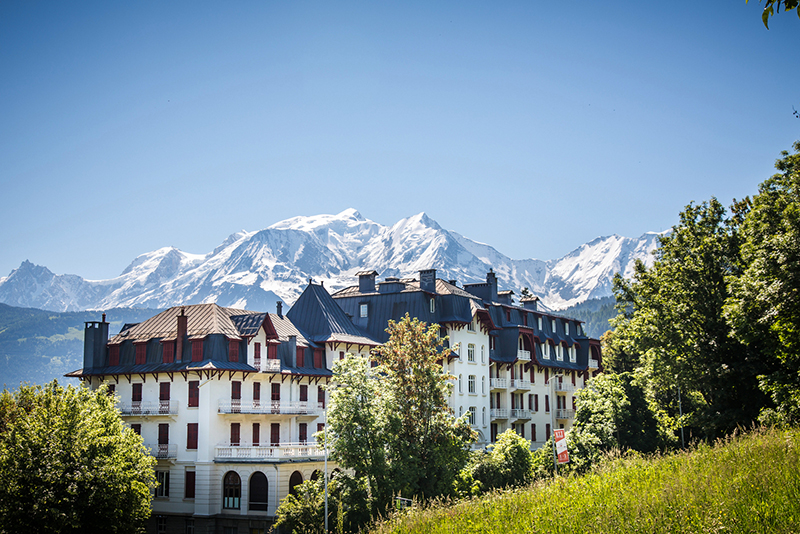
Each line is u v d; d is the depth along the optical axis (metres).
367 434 45.06
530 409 90.56
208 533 57.94
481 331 82.75
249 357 62.72
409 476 43.88
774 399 37.84
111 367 65.81
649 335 52.03
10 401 49.19
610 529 14.18
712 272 49.03
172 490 60.69
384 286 81.81
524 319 94.19
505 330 87.88
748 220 42.75
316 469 61.50
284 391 65.88
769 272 36.25
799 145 41.59
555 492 19.00
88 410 43.00
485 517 17.81
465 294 86.94
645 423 67.62
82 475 38.03
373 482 44.47
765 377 38.91
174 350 62.53
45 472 37.28
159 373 62.59
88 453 39.59
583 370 102.19
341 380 46.69
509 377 86.69
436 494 45.06
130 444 47.81
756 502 13.75
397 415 46.00
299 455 59.88
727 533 12.70
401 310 77.81
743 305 38.56
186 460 60.28
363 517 41.78
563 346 100.12
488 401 81.81
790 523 12.69
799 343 35.41
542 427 92.94
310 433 68.06
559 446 28.69
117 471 40.50
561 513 16.09
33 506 36.31
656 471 19.50
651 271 53.78
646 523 13.77
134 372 63.31
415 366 47.88
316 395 69.12
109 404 52.28
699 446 24.31
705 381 47.69
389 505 41.50
